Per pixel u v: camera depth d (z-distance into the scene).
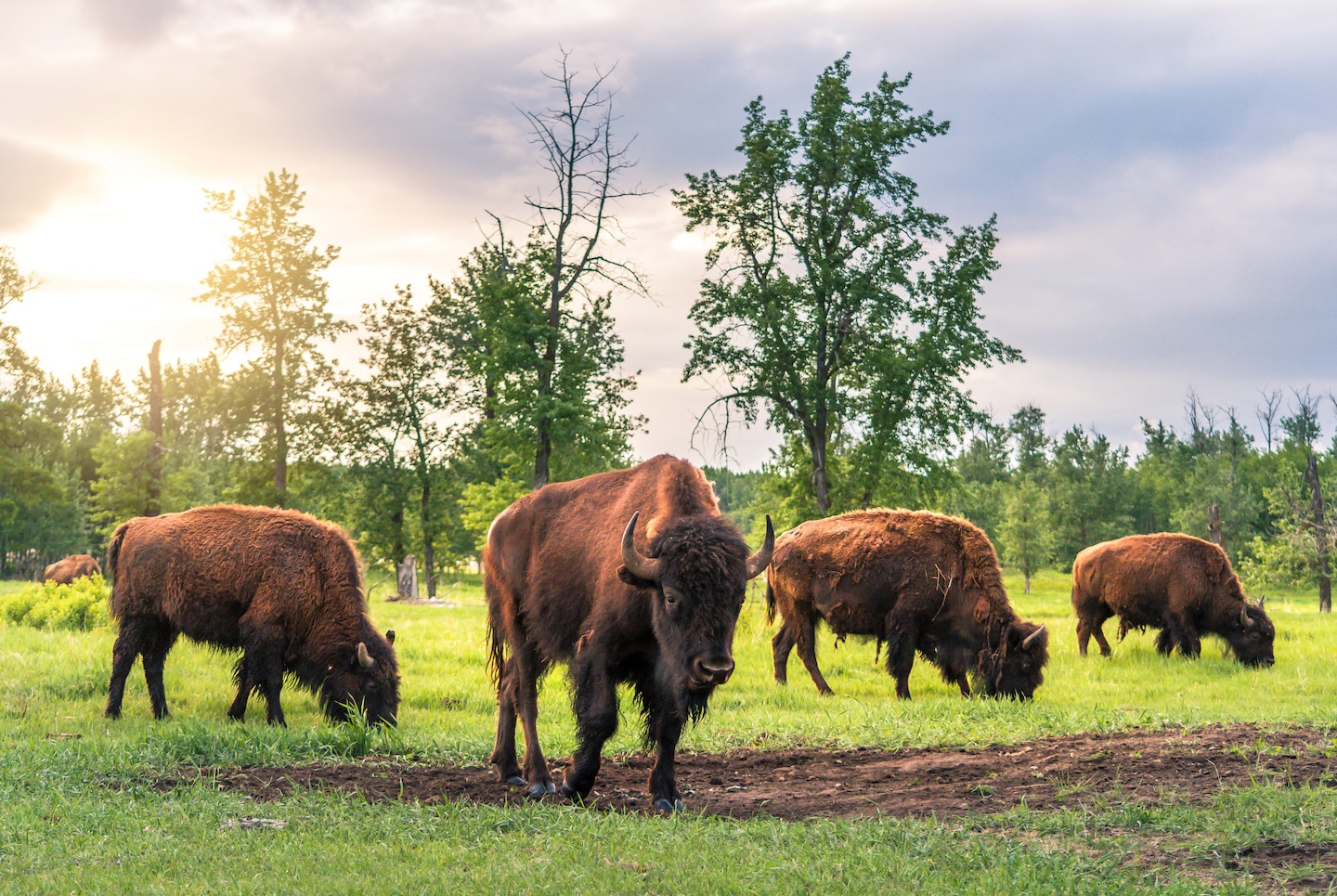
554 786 6.93
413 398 46.16
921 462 31.86
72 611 17.23
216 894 4.30
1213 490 66.00
